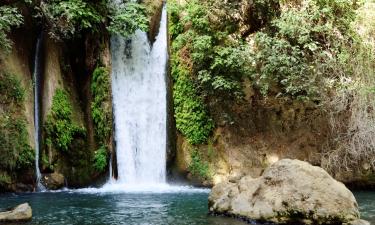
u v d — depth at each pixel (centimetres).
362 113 1566
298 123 1688
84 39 1739
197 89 1738
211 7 1738
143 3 1892
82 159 1641
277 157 1678
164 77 1828
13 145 1462
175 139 1748
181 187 1633
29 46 1675
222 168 1680
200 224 928
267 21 1758
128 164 1711
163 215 1036
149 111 1784
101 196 1366
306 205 917
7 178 1452
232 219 983
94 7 1706
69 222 959
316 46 1603
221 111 1725
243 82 1708
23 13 1614
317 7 1650
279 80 1670
